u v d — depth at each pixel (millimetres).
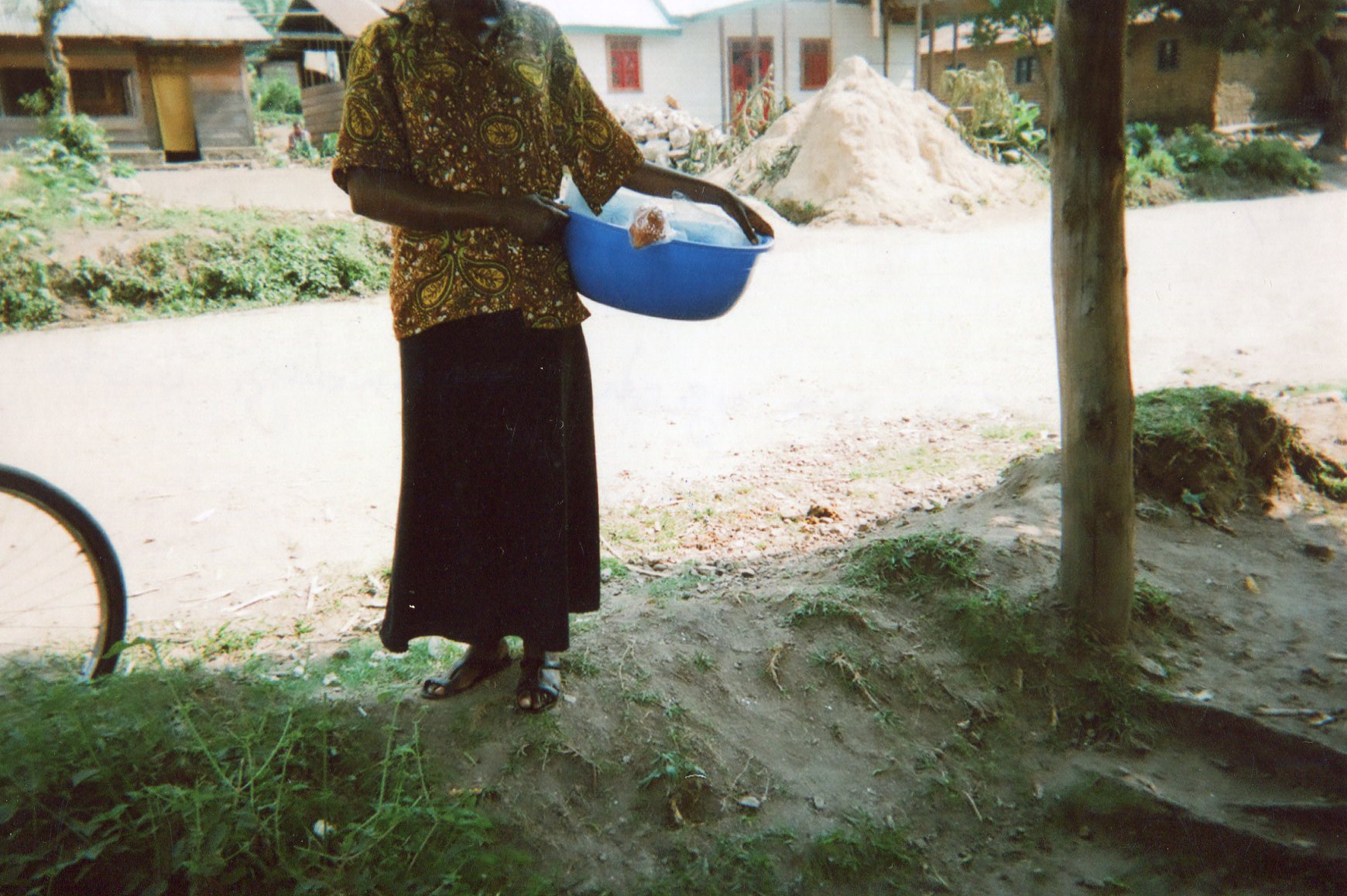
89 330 10242
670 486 5098
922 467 5230
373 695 2885
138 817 2289
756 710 3004
